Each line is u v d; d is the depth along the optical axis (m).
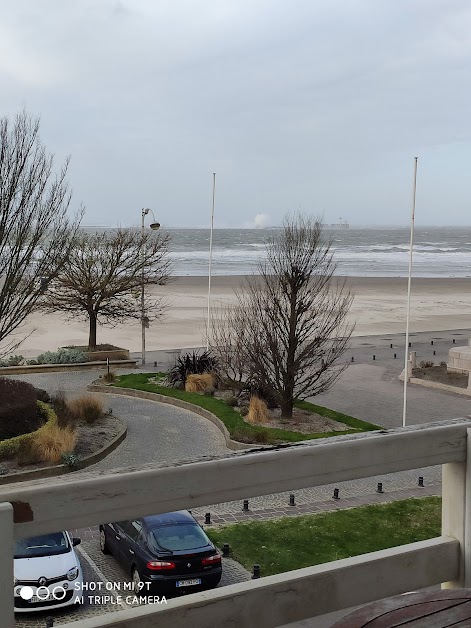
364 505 15.15
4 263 23.03
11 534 2.53
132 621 2.84
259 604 3.12
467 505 3.62
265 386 24.88
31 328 45.44
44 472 18.27
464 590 2.66
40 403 23.33
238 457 3.03
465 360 32.91
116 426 23.14
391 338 44.28
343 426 23.53
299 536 12.98
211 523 13.86
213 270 93.94
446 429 3.59
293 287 25.11
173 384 29.39
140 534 10.46
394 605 2.52
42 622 9.29
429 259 125.19
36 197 23.80
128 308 41.75
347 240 198.00
